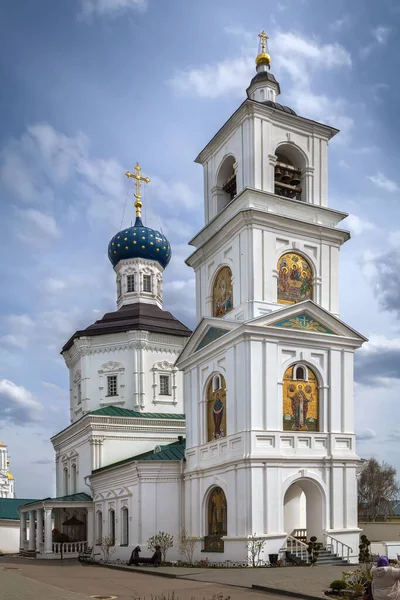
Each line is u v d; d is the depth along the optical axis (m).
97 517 52.91
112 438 57.34
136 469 45.28
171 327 63.41
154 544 42.09
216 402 42.41
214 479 40.88
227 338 40.44
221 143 46.25
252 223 40.72
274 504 37.16
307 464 38.78
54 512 62.56
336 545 38.00
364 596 17.66
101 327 62.81
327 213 43.78
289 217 41.75
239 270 41.44
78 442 60.19
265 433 37.91
